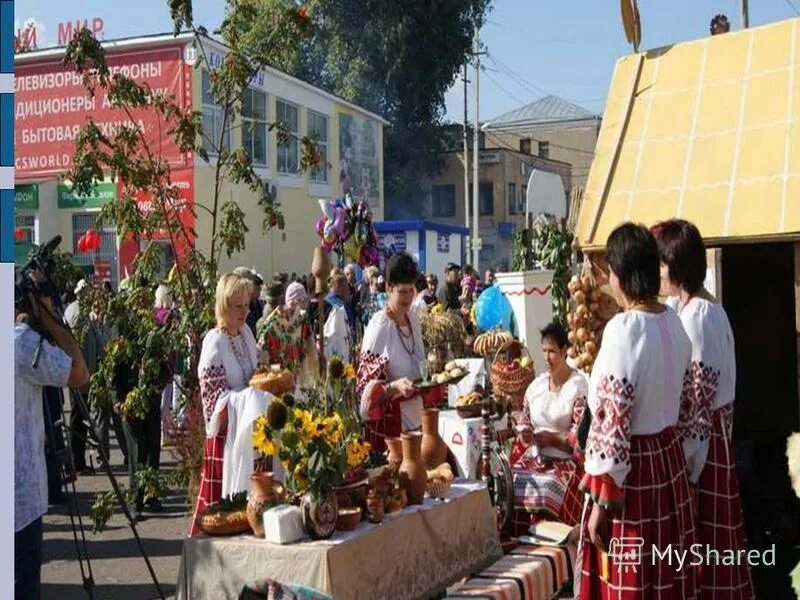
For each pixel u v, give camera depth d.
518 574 4.84
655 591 3.42
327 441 4.14
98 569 6.45
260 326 7.02
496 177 45.47
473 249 33.41
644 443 3.43
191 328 7.26
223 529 4.20
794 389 7.03
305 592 3.62
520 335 10.23
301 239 25.25
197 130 7.42
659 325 3.44
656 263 3.50
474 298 17.48
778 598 5.00
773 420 7.10
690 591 3.53
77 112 20.36
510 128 61.28
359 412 5.43
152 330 7.27
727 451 3.83
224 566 4.11
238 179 7.54
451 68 38.09
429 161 40.19
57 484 7.80
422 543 4.57
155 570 6.39
